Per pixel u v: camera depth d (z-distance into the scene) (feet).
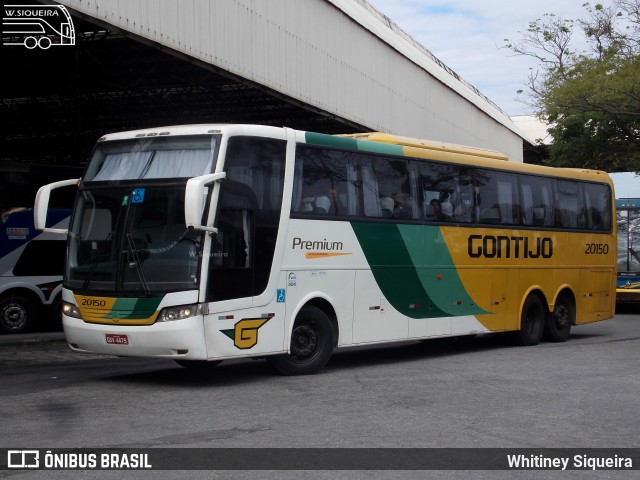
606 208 62.18
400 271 44.06
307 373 39.60
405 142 46.16
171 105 84.69
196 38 52.21
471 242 49.06
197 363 43.27
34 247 61.16
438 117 97.09
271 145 37.45
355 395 33.50
